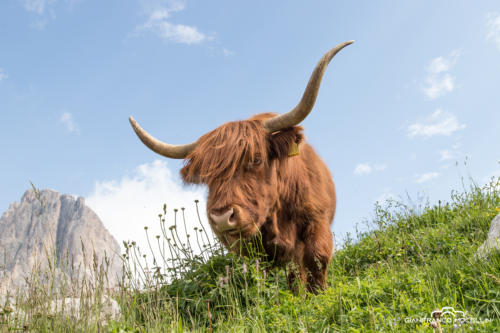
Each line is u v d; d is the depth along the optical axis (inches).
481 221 248.2
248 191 166.6
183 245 205.5
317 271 187.9
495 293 129.7
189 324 168.4
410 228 307.7
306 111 173.0
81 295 154.3
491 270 144.9
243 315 156.2
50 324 145.4
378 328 123.3
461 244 217.3
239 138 171.8
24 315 152.5
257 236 185.6
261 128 182.2
